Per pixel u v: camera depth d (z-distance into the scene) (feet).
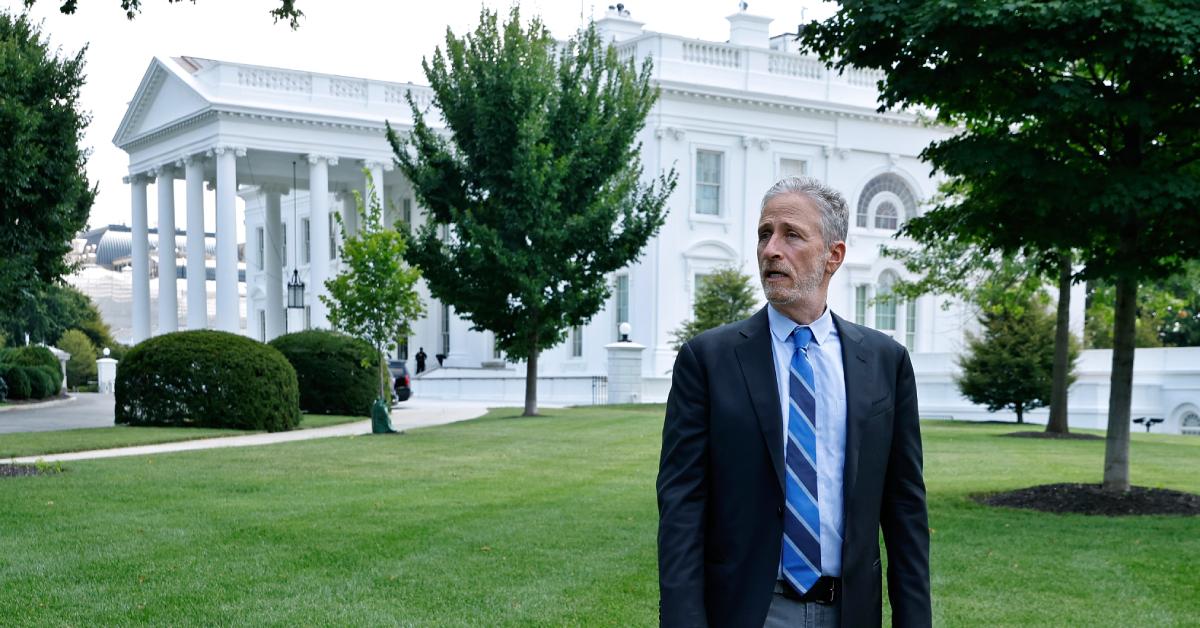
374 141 144.66
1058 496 35.14
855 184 139.74
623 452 52.21
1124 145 33.01
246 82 140.26
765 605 9.50
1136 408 101.40
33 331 204.54
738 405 9.78
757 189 133.08
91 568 24.61
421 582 23.66
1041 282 71.61
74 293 236.63
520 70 76.59
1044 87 31.35
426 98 150.10
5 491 35.94
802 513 9.64
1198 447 61.00
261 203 202.59
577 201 80.94
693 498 9.81
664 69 129.08
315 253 141.69
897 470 10.25
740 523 9.66
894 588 10.17
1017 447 58.13
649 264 126.52
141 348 70.95
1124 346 35.09
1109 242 34.24
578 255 81.15
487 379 136.15
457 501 34.91
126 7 36.50
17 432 65.41
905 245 141.49
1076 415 101.81
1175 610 21.63
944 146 33.01
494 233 76.13
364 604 21.77
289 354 88.99
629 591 22.93
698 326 117.19
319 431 70.28
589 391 121.80
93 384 189.88
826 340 10.10
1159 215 32.55
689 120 129.08
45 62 51.47
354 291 70.18
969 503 34.88
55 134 51.21
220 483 38.91
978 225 34.35
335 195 173.37
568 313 80.59
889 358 10.24
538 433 63.77
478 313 80.43
